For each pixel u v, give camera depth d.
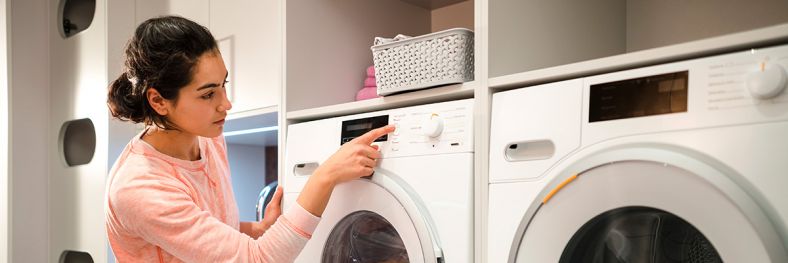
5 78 2.39
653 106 0.95
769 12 1.42
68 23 2.50
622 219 1.02
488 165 1.17
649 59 0.97
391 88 1.37
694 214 0.88
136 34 1.10
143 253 1.15
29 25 2.48
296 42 1.60
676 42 1.59
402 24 1.93
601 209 0.99
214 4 2.13
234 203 1.38
